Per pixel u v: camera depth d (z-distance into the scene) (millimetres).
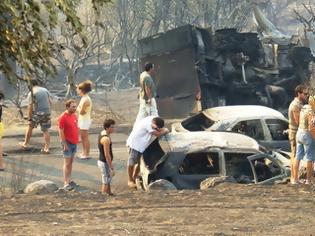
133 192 20156
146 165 22344
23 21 8797
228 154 22328
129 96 69812
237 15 96125
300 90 21891
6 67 8898
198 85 40000
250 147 22656
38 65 9039
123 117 50562
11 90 47656
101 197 19297
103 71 100438
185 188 21828
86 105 28234
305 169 23422
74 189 22859
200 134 23562
